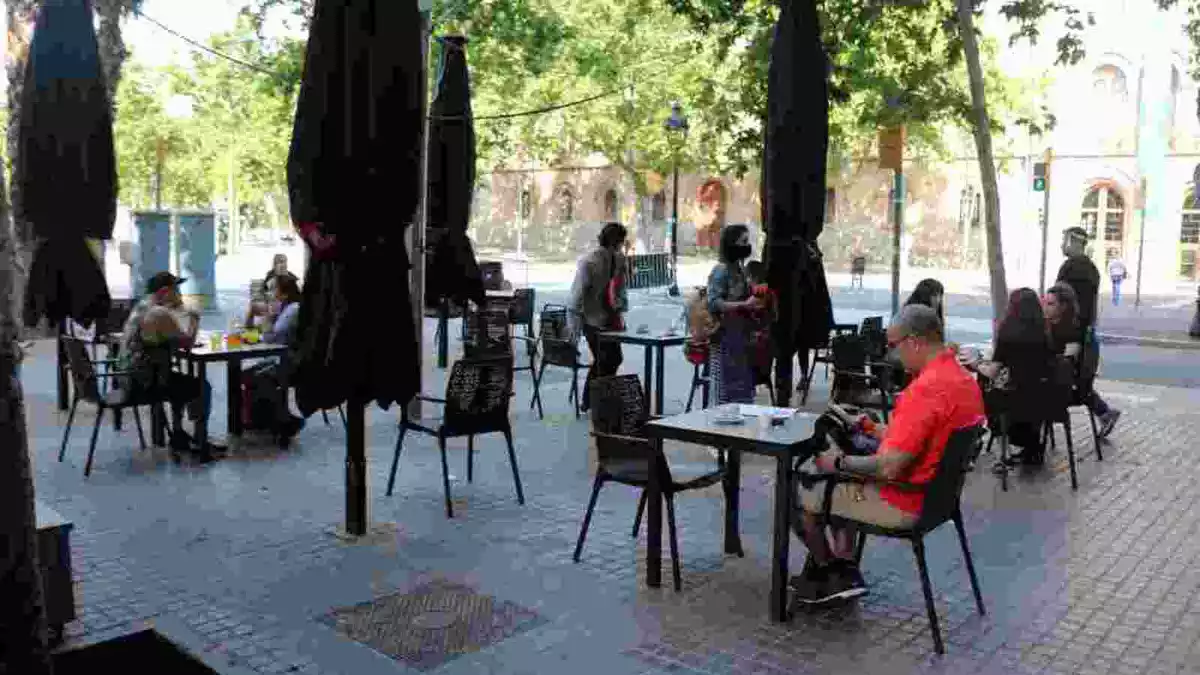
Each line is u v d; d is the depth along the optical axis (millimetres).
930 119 13594
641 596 5500
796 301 7371
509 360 7273
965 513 7195
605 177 49750
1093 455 9172
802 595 5273
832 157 36281
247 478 7914
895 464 4879
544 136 37469
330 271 6074
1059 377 7941
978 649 4863
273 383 9211
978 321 23312
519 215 48625
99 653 2791
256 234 73750
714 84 17750
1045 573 5941
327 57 5816
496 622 5121
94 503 7148
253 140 37750
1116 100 34906
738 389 8523
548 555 6156
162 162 33125
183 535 6469
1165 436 10031
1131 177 34750
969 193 37625
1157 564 6125
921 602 5457
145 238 19422
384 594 5500
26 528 2266
